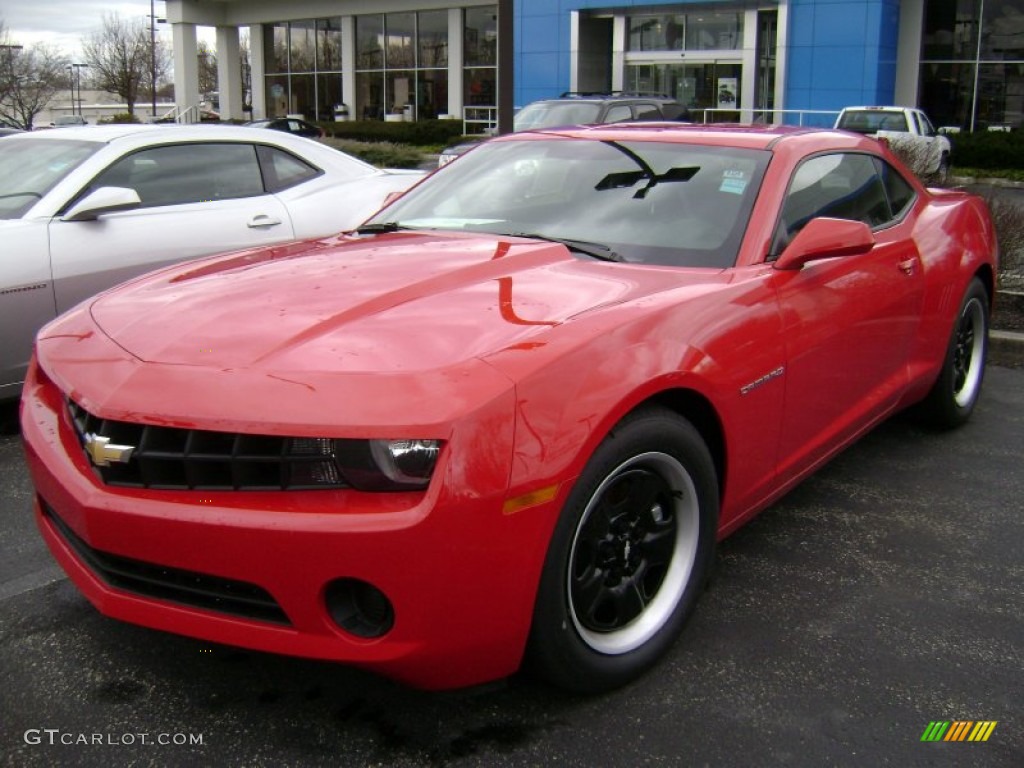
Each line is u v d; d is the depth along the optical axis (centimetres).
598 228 351
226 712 263
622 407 250
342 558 221
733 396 296
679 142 386
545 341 250
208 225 590
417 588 222
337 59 3875
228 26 4122
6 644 296
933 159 1217
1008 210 821
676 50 2891
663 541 283
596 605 263
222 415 229
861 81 2653
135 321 277
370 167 731
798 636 306
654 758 246
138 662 287
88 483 246
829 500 420
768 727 260
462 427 224
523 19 3103
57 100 8025
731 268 325
